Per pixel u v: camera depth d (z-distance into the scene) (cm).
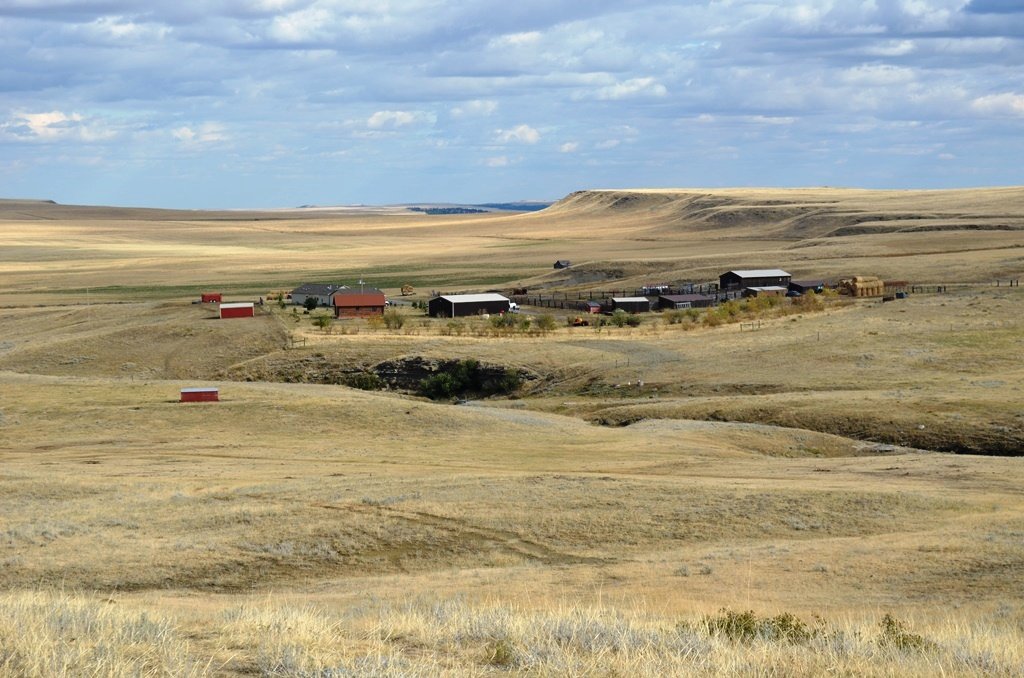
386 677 2067
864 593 4128
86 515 6253
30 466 9094
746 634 2809
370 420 11950
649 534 5775
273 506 6431
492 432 11456
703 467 8856
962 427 11000
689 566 4753
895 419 11456
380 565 5234
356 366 18425
